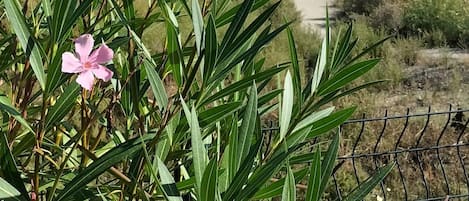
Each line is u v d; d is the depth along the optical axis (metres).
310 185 0.28
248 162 0.29
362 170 1.12
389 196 1.07
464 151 1.20
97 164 0.30
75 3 0.29
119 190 0.36
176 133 0.34
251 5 0.31
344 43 0.35
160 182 0.31
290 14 2.14
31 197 0.33
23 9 0.37
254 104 0.31
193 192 0.37
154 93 0.33
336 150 0.30
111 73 0.29
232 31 0.31
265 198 0.33
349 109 0.37
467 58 1.79
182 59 0.33
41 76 0.29
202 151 0.27
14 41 0.36
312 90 0.35
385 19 2.09
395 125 1.26
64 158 0.34
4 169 0.29
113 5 0.39
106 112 0.39
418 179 1.12
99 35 0.36
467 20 1.95
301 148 0.39
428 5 2.07
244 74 0.41
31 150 0.36
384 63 1.69
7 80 0.39
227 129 0.37
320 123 0.37
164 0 0.38
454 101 1.54
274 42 1.87
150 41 1.47
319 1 2.46
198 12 0.31
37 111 0.39
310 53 1.84
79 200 0.33
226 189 0.30
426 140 1.22
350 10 2.33
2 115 0.38
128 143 0.30
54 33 0.30
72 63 0.28
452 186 1.11
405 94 1.57
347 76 0.35
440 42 1.92
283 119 0.35
